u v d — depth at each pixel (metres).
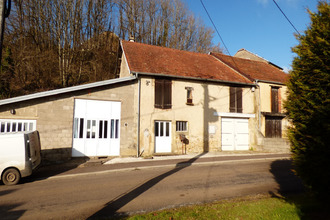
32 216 4.57
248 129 15.95
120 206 5.05
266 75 18.48
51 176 8.21
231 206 4.70
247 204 4.79
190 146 13.89
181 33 31.81
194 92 14.38
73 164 10.29
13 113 10.21
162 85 13.54
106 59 25.67
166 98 13.55
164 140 13.43
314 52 4.56
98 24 26.89
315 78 4.43
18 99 10.19
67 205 5.19
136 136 12.54
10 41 19.61
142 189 6.39
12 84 17.88
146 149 12.70
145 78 13.16
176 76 13.66
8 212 4.81
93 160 11.16
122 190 6.34
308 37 4.76
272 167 9.62
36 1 22.27
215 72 16.25
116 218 4.33
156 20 30.55
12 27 20.72
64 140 11.03
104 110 12.06
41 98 10.77
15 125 10.27
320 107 4.25
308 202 4.82
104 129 11.97
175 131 13.60
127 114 12.50
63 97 11.21
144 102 12.97
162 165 9.89
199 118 14.31
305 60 4.71
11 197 5.88
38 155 8.82
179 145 13.62
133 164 10.20
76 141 11.34
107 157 11.86
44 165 10.25
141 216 4.22
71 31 22.75
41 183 7.38
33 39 22.06
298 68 4.85
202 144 14.23
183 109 13.93
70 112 11.28
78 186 6.86
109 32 28.27
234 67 17.84
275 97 17.20
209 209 4.56
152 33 30.14
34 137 8.52
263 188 6.40
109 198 5.65
